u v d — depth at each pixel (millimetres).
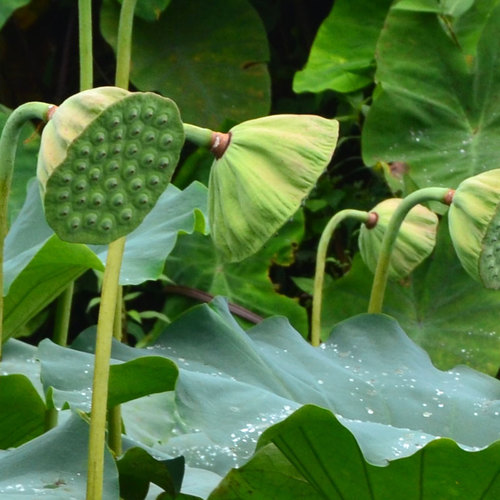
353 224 4508
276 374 2281
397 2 4098
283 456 2094
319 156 1921
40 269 2285
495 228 2223
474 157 3871
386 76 3959
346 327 2443
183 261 4426
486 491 2033
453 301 3936
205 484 2236
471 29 4055
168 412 2533
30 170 4012
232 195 1935
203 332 2309
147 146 1828
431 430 2273
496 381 2420
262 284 4383
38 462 2025
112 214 1834
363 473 2059
